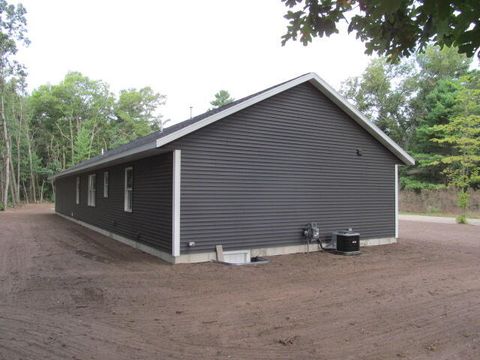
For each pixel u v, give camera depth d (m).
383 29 3.26
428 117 30.70
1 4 26.89
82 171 16.89
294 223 10.48
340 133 11.48
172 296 6.32
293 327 4.88
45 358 3.86
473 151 22.31
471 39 2.34
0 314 5.29
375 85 38.16
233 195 9.45
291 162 10.45
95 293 6.44
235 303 5.94
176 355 4.03
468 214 25.03
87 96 50.88
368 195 12.12
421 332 4.71
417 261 9.66
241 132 9.59
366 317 5.27
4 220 20.11
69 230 15.76
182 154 8.76
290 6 3.42
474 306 5.79
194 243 8.88
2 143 33.06
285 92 10.36
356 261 9.53
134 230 11.30
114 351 4.09
